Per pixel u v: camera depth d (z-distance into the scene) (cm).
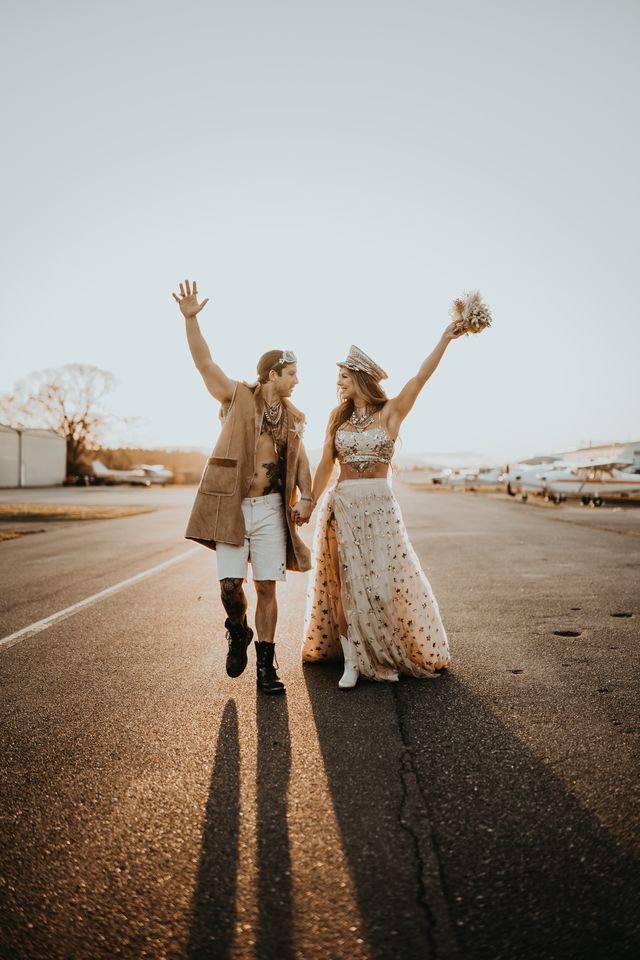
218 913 204
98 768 309
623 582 827
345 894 212
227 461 417
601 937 190
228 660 425
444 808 267
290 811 267
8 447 5612
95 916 204
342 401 457
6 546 1336
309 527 1659
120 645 543
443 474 6184
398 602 443
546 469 3275
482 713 376
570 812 262
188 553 1208
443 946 188
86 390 6962
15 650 528
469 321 431
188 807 271
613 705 386
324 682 443
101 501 3403
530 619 623
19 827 257
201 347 425
